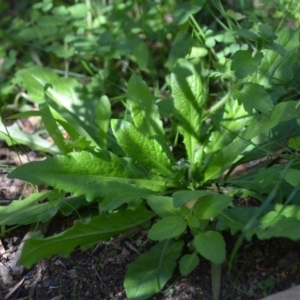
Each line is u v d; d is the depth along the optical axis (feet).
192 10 1.53
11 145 1.50
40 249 1.11
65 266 1.24
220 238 1.07
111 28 1.90
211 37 1.56
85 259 1.25
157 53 1.91
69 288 1.20
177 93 1.32
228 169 1.40
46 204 1.29
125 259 1.23
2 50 1.94
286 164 1.19
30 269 1.25
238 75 1.19
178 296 1.13
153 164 1.31
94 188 1.22
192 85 1.32
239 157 1.32
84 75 1.82
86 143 1.31
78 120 1.52
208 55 1.74
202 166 1.35
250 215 1.15
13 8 2.20
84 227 1.16
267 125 1.22
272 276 1.14
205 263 1.18
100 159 1.26
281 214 1.10
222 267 1.16
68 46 1.88
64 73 1.87
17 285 1.22
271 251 1.18
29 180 1.18
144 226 1.27
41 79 1.57
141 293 1.10
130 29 1.76
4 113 1.77
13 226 1.35
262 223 1.09
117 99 1.71
